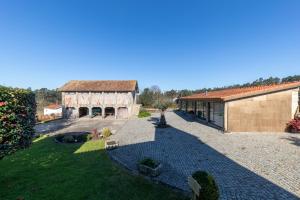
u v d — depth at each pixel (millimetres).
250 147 11914
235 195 6469
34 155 11539
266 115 16234
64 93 35625
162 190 6898
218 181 7508
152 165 8344
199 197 4852
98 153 11695
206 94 26328
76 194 6742
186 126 20969
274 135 15031
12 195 6793
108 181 7695
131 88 35406
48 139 16391
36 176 8383
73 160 10469
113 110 40750
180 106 44562
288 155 10289
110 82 38844
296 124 15594
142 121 28203
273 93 16109
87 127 23938
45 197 6602
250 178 7719
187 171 8562
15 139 7180
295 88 16125
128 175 8250
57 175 8430
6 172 8906
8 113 6758
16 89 7395
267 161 9516
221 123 18094
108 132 17109
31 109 8461
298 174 7984
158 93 65312
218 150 11547
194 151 11547
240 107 16172
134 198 6398
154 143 13898
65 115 35656
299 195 6422
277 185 7109
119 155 11195
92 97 35531
